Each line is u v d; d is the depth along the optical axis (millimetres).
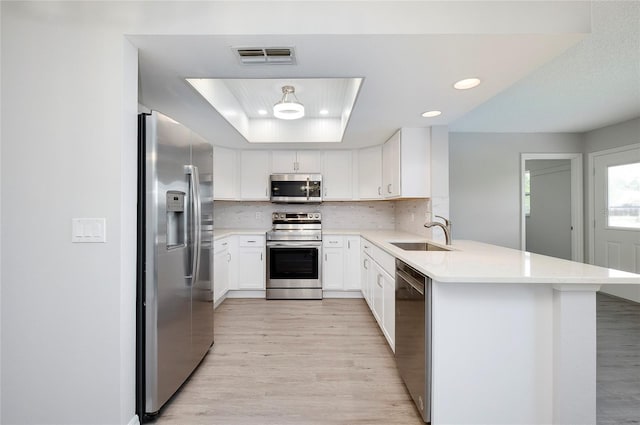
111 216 1474
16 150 1475
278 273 3877
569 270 1497
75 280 1474
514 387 1487
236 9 1490
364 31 1475
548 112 3371
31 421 1472
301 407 1766
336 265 3938
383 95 2217
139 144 1608
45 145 1476
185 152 1941
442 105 2432
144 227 1607
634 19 1726
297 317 3229
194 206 2008
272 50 1629
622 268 3783
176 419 1662
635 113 3410
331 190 4176
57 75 1480
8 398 1472
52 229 1475
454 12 1470
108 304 1474
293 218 4430
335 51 1630
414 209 3619
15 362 1472
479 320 1490
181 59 1723
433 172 3012
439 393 1495
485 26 1464
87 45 1485
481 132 4203
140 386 1618
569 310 1413
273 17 1485
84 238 1472
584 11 1464
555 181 5172
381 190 3838
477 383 1492
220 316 3254
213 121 2898
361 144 3867
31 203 1474
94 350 1473
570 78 2514
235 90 2965
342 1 1482
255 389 1939
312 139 3850
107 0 1487
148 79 1981
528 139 4207
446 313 1495
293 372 2141
